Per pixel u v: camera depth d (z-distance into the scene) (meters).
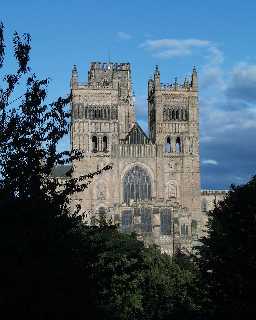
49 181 34.31
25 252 31.17
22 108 33.62
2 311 30.16
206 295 70.06
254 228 66.75
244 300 63.81
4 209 31.44
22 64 33.62
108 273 37.25
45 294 31.31
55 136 33.97
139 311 99.81
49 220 32.75
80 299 33.62
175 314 100.44
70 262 33.47
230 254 66.44
